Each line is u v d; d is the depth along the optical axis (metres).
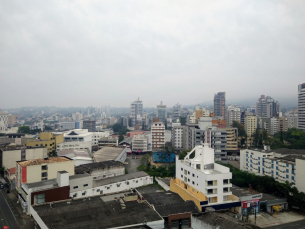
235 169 113.75
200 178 71.19
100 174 104.44
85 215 53.69
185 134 184.00
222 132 143.00
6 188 96.94
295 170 90.62
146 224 51.03
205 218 57.88
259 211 75.12
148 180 104.19
